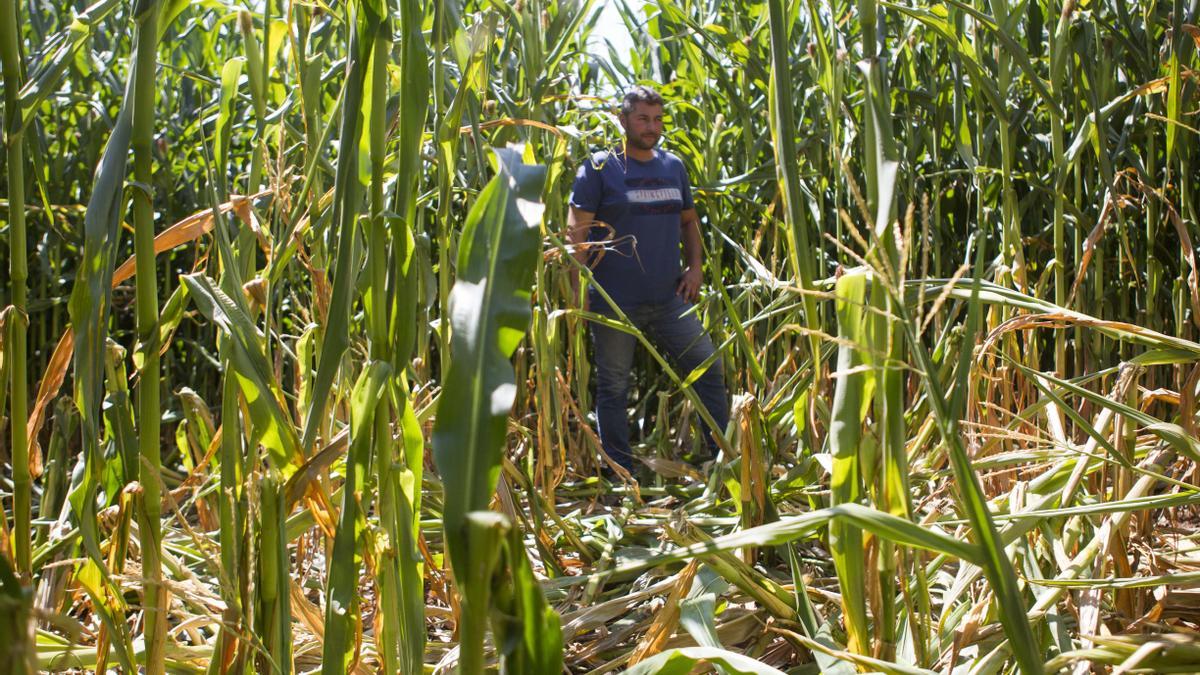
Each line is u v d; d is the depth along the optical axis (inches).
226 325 44.4
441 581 60.7
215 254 73.7
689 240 142.9
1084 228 117.0
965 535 60.1
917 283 62.3
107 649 48.7
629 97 130.6
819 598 67.4
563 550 93.7
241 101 111.7
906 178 128.3
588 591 74.5
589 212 131.6
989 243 140.4
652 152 138.3
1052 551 62.1
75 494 46.4
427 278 52.6
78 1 128.1
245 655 45.1
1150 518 69.5
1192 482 74.4
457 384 30.9
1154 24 113.0
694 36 139.9
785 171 46.4
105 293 41.5
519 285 32.2
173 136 168.2
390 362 45.5
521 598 30.1
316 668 65.7
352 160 44.4
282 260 55.3
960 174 139.2
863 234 123.3
